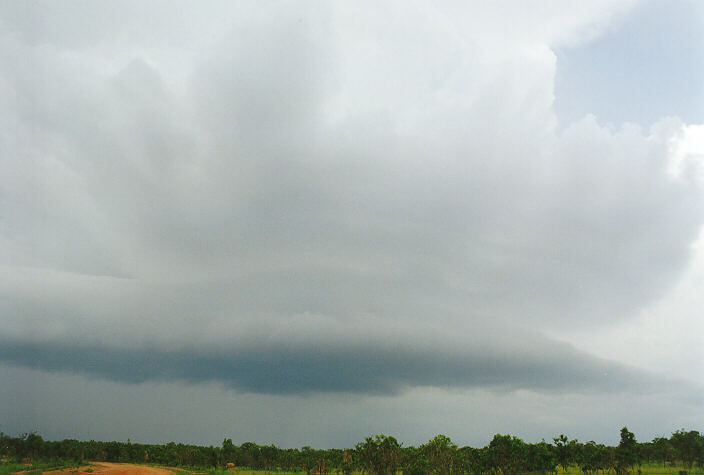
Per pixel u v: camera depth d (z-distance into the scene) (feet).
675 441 358.64
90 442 463.83
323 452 463.83
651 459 380.17
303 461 455.22
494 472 294.25
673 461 382.01
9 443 353.10
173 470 406.82
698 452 342.23
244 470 471.62
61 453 380.78
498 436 297.74
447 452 305.32
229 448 517.14
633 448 312.91
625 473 305.94
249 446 542.16
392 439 318.86
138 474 346.13
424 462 295.89
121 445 495.41
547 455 293.43
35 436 364.38
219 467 483.92
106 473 335.47
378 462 310.24
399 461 314.35
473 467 301.84
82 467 349.00
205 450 529.86
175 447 561.84
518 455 288.71
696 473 334.44
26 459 351.05
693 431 355.15
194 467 467.93
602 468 314.55
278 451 520.83
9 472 301.02
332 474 405.39
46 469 323.57
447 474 294.25
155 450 524.93
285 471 462.60
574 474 367.66
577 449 344.90
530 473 291.58
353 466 334.65
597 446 336.08
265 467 499.92
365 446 319.27
